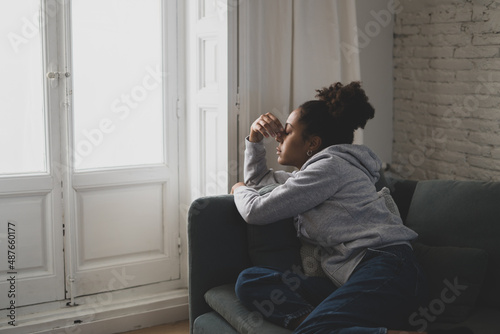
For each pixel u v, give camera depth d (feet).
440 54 9.81
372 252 6.03
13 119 8.61
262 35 8.93
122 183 9.43
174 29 9.66
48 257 8.98
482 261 6.39
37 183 8.72
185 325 9.48
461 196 6.98
